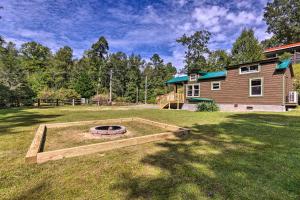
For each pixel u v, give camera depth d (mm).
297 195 2174
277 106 12039
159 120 8578
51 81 35469
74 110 14523
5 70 22406
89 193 2223
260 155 3537
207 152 3748
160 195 2174
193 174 2730
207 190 2283
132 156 3521
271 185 2404
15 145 4207
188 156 3512
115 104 27297
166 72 48719
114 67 41656
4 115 10453
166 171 2844
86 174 2740
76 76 40656
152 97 36844
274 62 12281
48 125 6469
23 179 2576
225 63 34781
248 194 2193
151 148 4039
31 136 5094
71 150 3469
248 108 13789
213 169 2908
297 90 13797
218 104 16094
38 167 2986
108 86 40875
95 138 5004
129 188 2342
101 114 11555
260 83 13141
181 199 2086
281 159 3314
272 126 6547
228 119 8578
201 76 17891
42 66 45406
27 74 32312
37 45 48781
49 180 2551
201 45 34062
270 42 40844
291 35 36938
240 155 3547
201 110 14227
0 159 3332
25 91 20625
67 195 2176
